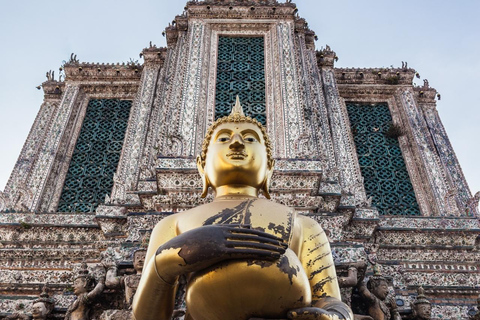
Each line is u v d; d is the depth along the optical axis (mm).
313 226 5246
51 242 12695
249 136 5871
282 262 3930
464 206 15242
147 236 8828
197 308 4137
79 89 18859
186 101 13664
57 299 9422
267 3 17453
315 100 16438
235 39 16656
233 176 5531
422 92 19484
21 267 12086
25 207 13656
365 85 19125
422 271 12148
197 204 10266
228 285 3883
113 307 8172
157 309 4441
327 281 4820
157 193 11062
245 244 3879
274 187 10742
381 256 12484
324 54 19484
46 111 18781
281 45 15719
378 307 8031
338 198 11359
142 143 16266
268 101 14312
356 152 17031
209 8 17047
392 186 15977
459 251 12555
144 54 19500
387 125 18031
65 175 16031
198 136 12766
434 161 16234
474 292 11188
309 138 12727
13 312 9945
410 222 12984
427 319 8633
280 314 3951
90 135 17453
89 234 12805
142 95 17953
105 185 15805
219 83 14992
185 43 16500
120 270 8367
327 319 3947
